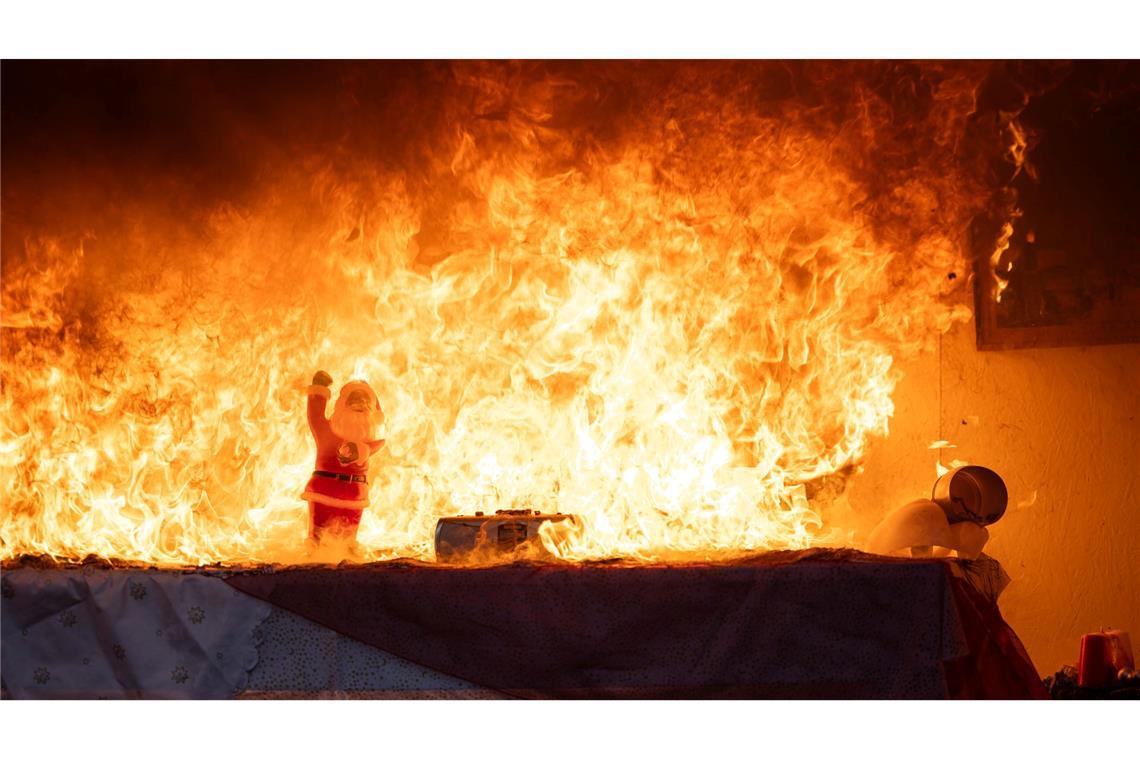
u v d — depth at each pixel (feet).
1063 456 15.74
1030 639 15.67
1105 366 15.74
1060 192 15.55
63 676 11.65
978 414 15.79
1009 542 15.74
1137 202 15.34
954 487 14.20
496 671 11.69
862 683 11.75
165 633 11.62
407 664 11.73
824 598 11.77
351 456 13.66
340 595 11.64
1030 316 15.62
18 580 11.65
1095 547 15.67
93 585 11.64
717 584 11.76
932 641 11.71
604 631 11.70
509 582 11.73
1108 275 15.38
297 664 11.69
